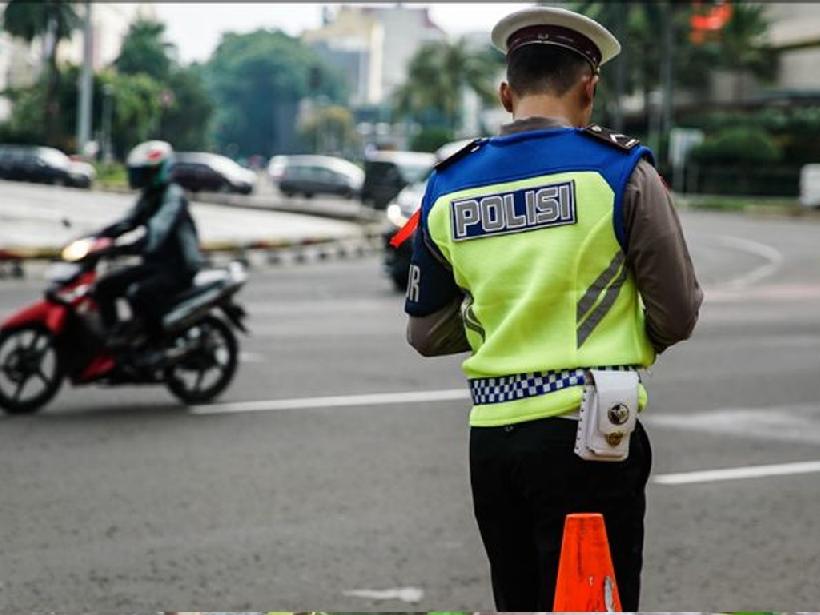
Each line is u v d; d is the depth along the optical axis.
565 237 8.91
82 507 19.30
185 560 16.81
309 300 50.09
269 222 99.50
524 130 9.17
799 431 26.14
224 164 161.62
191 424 25.77
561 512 8.95
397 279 53.25
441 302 9.63
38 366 26.73
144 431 24.98
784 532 18.80
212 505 19.53
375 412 27.22
